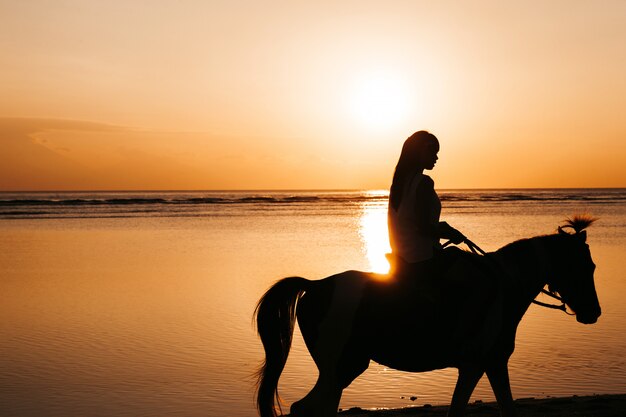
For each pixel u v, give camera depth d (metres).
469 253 6.87
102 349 14.28
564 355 13.37
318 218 87.69
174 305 19.86
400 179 6.78
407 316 6.57
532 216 85.44
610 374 11.98
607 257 32.44
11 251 39.16
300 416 6.56
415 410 9.51
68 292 22.50
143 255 36.62
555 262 7.19
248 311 18.89
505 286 6.87
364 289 6.71
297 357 13.73
